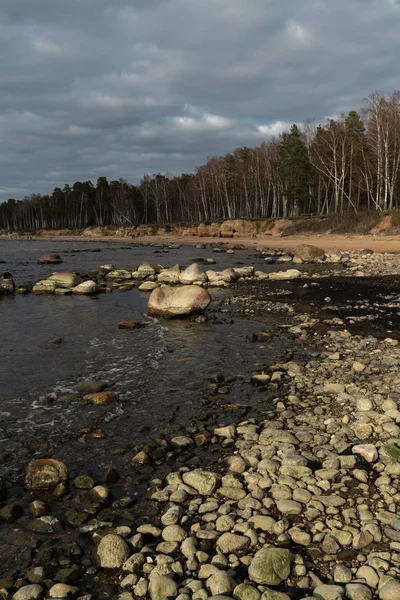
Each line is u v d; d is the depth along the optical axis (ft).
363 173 201.98
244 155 282.97
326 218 199.00
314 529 15.29
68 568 13.94
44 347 40.29
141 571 13.74
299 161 221.05
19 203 534.37
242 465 19.38
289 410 25.75
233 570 13.53
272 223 223.30
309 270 97.91
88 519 16.38
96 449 21.80
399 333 42.91
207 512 16.51
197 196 339.77
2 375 32.83
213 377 31.07
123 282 86.74
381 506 16.47
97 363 35.45
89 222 424.87
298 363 34.32
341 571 13.24
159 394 28.73
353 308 55.72
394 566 13.37
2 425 24.62
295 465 19.33
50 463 19.16
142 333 45.21
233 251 150.00
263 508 16.63
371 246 140.67
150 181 390.01
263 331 44.93
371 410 24.93
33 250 189.26
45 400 27.78
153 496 17.60
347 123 204.64
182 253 155.94
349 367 32.76
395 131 183.32
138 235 287.69
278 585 13.00
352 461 19.39
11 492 18.31
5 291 73.72
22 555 14.60
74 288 72.95
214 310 56.80
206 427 23.94
